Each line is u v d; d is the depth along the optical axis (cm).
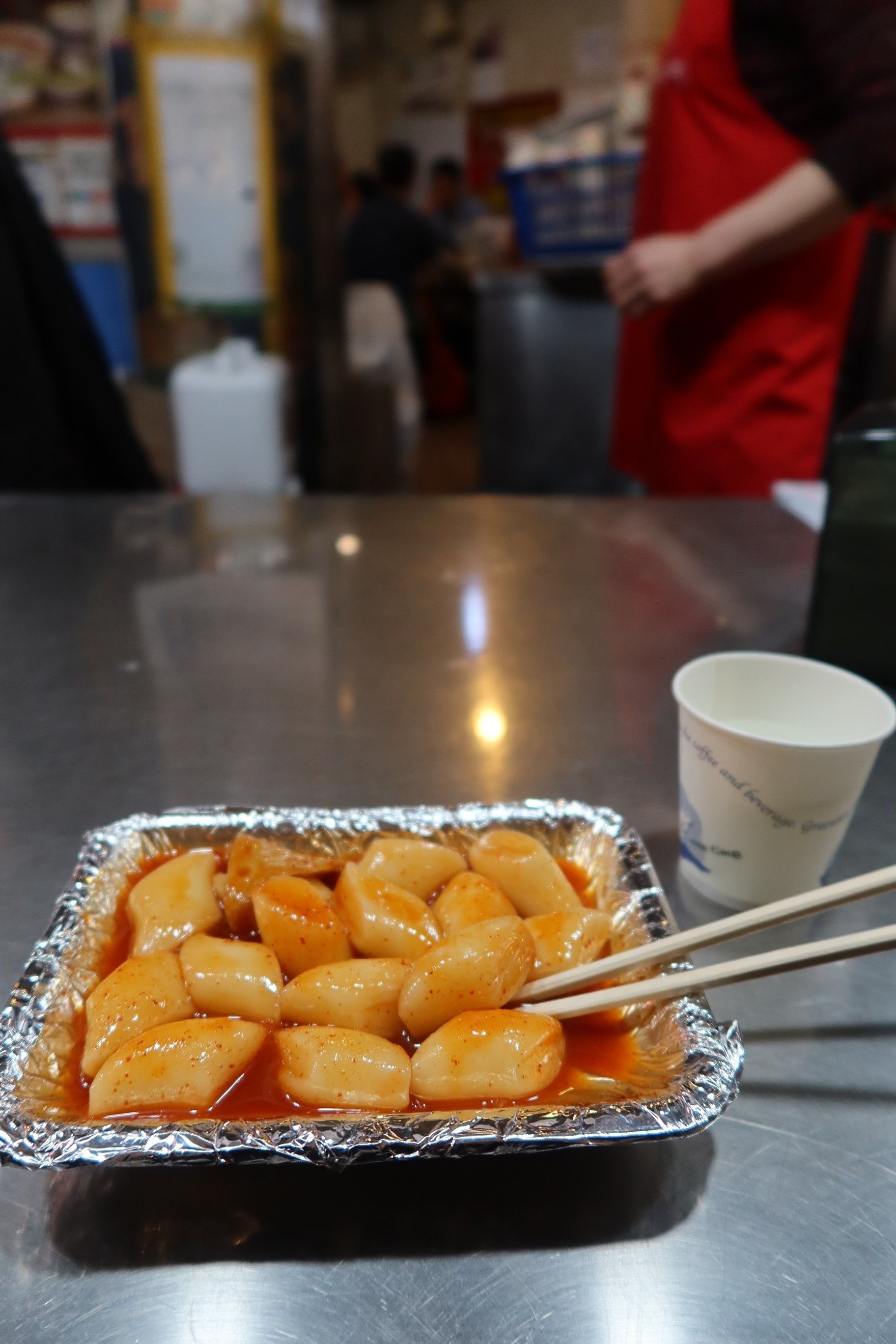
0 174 87
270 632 60
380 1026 27
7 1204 25
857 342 128
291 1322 23
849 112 74
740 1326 23
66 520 80
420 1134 23
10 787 44
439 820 36
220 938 30
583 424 140
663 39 116
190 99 113
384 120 345
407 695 52
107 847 34
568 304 133
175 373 118
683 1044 26
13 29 120
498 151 318
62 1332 23
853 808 33
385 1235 24
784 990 32
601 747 47
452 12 306
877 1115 28
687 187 90
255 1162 23
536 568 70
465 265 294
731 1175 26
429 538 76
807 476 93
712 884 35
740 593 65
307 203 125
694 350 92
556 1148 23
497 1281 23
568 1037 28
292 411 129
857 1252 24
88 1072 26
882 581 48
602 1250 24
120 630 60
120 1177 26
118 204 121
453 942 28
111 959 31
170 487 135
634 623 61
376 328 198
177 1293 23
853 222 85
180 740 48
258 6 110
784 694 38
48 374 95
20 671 55
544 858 32
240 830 35
